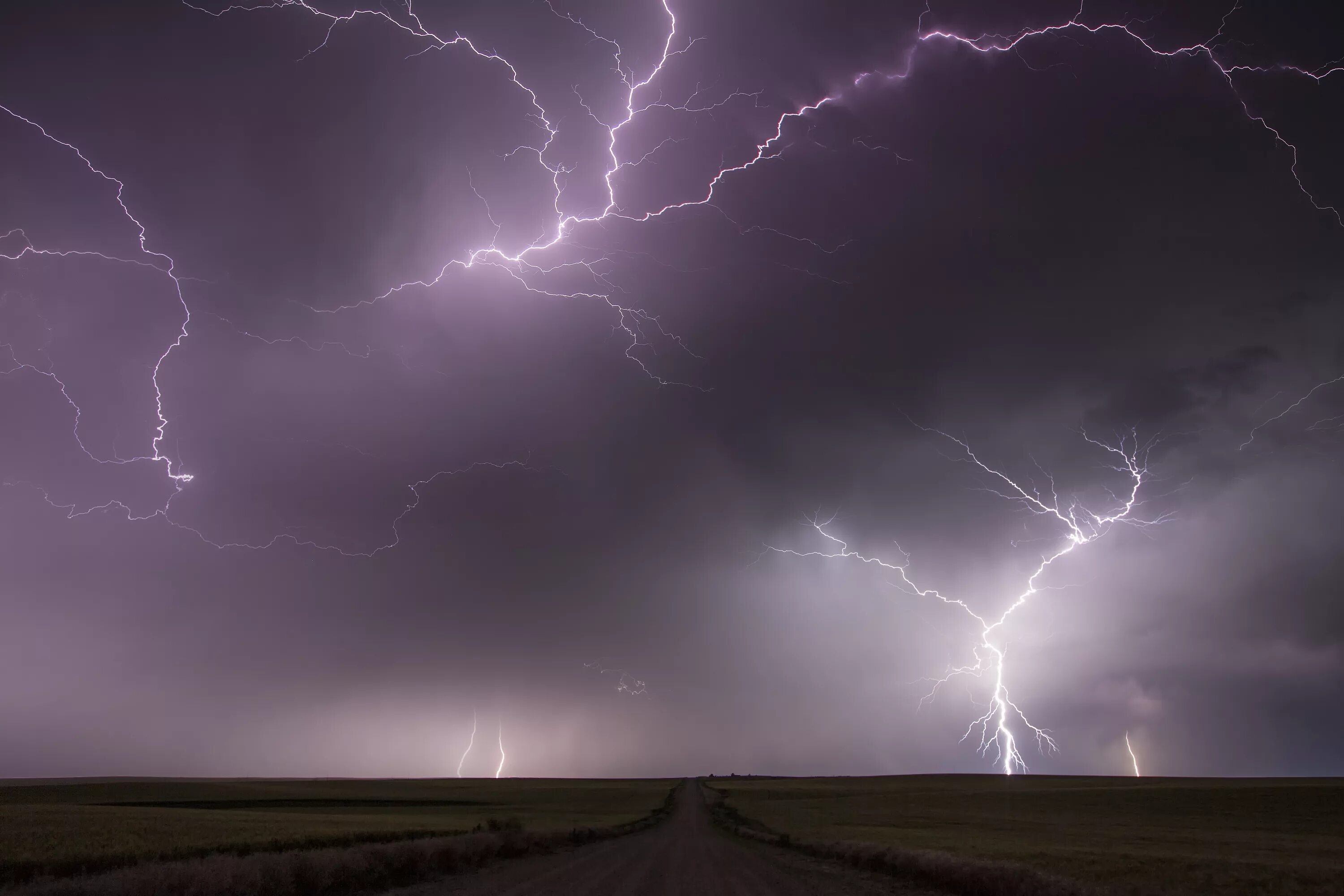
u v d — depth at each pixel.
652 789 84.12
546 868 14.73
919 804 46.72
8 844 13.97
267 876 10.10
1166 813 35.44
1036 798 47.06
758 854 18.53
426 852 13.82
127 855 12.84
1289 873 13.33
